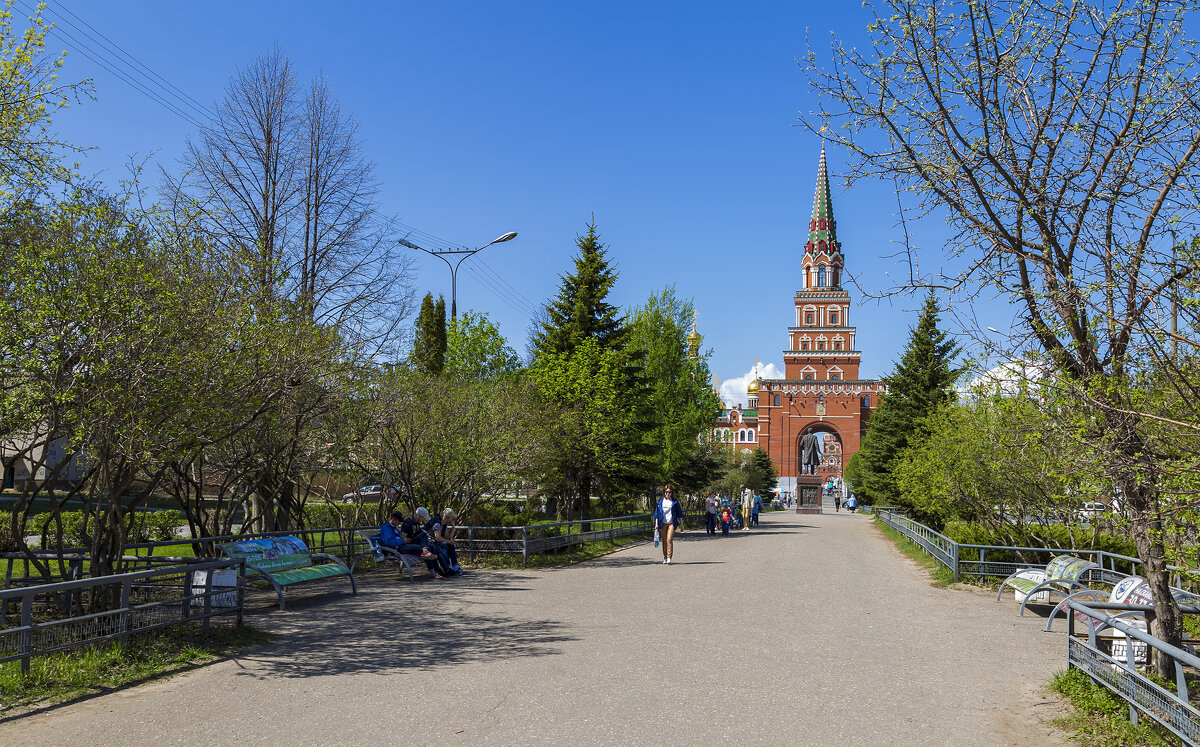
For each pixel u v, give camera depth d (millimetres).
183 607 8578
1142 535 6621
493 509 21766
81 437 7688
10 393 7238
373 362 16297
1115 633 8438
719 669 7832
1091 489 6098
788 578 15953
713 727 5977
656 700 6672
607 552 22609
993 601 13070
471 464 18438
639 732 5828
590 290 33125
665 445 36969
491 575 15820
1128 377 5758
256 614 10703
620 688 7043
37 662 7078
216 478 15469
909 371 40688
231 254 10859
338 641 9008
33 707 6262
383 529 15008
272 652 8406
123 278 7758
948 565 16016
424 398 18234
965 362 6770
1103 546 15922
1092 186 6406
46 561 9391
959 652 8922
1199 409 5023
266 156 22234
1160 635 6754
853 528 40500
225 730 5781
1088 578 13625
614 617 10859
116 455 8359
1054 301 6297
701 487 42344
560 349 32656
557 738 5672
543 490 26906
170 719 6027
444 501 19344
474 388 20594
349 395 14992
